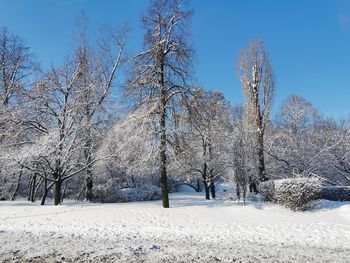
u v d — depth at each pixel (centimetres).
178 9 1912
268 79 2778
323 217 1582
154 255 1024
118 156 2081
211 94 2877
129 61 1898
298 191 1723
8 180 2905
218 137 2973
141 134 1806
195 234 1302
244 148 2406
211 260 977
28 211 1747
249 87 2798
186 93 1858
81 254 1030
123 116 2136
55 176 2117
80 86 2244
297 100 4075
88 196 2422
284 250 1091
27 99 2164
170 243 1177
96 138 2212
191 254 1038
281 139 3612
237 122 2988
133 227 1411
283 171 3434
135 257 1000
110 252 1054
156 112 1828
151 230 1363
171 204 1975
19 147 2098
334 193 2139
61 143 2048
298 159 3403
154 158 1817
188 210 1739
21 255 1016
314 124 3950
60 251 1062
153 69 1866
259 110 2780
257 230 1356
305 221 1502
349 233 1296
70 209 1792
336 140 3428
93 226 1427
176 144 1864
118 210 1747
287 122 4016
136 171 2089
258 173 2723
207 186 2939
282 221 1504
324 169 3397
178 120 1855
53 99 2169
